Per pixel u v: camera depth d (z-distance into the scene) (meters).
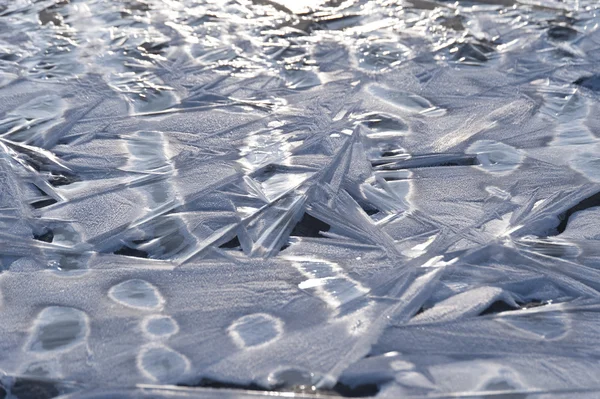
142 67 1.11
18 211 0.86
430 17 1.26
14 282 0.79
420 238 0.83
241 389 0.71
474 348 0.73
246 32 1.21
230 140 0.96
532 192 0.88
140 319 0.75
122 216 0.85
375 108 1.02
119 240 0.83
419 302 0.77
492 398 0.70
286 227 0.84
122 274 0.79
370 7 1.31
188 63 1.12
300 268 0.80
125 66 1.11
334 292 0.78
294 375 0.71
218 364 0.72
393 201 0.88
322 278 0.79
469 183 0.90
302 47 1.16
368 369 0.72
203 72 1.10
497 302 0.77
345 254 0.81
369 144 0.96
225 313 0.76
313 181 0.90
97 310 0.76
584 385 0.71
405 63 1.12
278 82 1.08
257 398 0.70
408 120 1.00
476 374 0.72
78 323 0.75
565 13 1.27
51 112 1.01
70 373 0.71
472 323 0.75
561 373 0.72
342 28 1.22
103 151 0.95
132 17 1.26
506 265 0.80
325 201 0.87
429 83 1.08
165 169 0.92
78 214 0.86
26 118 1.00
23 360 0.72
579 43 1.17
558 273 0.79
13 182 0.90
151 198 0.88
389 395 0.70
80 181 0.90
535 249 0.82
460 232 0.83
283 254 0.82
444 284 0.78
